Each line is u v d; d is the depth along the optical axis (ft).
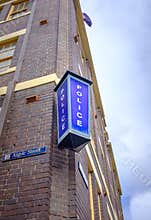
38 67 27.71
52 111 22.41
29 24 35.32
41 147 20.07
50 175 18.70
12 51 33.83
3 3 46.39
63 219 17.40
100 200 34.65
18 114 23.67
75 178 19.76
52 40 30.73
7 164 19.99
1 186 18.74
